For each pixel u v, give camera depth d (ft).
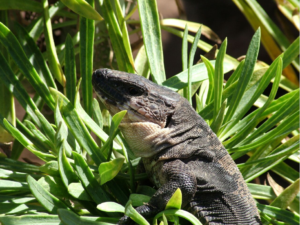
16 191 6.57
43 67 6.68
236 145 6.70
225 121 6.68
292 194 6.67
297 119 6.64
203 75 6.73
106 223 6.46
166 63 15.12
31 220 6.43
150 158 6.60
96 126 6.63
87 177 6.51
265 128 6.68
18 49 6.62
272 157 6.65
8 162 6.62
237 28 14.28
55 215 6.45
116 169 6.47
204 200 6.59
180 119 6.60
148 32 6.73
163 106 6.59
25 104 6.63
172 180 6.55
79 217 6.44
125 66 6.75
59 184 6.52
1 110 6.76
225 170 6.60
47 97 6.64
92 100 6.69
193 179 6.56
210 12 14.64
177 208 6.47
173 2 15.11
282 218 6.64
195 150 6.59
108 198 6.53
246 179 6.73
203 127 6.61
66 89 6.67
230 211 6.59
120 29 6.79
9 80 6.63
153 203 6.52
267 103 6.63
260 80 6.74
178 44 15.23
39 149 6.66
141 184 6.65
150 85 6.61
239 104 6.73
